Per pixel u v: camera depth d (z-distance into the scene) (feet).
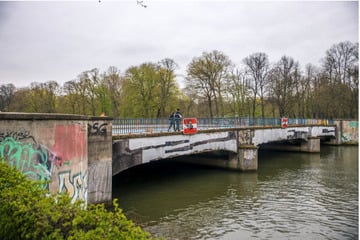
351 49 181.57
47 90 169.27
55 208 14.33
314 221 43.57
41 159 28.45
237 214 46.32
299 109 190.19
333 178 75.46
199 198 55.26
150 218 43.88
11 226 13.82
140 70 150.30
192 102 173.88
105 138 45.01
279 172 83.97
